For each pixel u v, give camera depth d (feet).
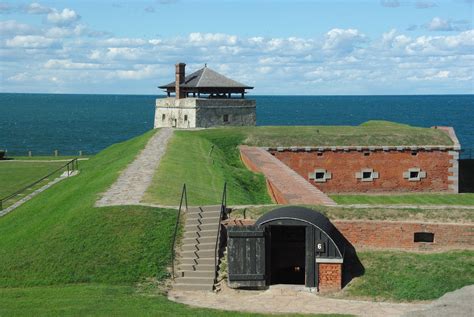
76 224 85.46
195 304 68.95
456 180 173.17
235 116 223.71
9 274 76.59
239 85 229.66
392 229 80.43
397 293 72.18
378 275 75.46
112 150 193.98
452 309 61.11
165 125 234.99
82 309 64.34
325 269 73.87
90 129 542.57
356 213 82.43
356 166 172.04
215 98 225.56
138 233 81.66
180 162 137.69
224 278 75.56
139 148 159.02
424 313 61.26
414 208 84.12
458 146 172.35
